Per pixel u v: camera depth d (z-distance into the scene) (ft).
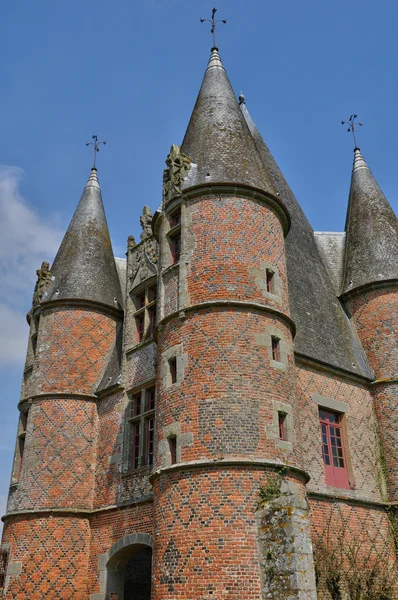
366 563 59.57
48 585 63.62
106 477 68.23
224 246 56.59
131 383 70.49
